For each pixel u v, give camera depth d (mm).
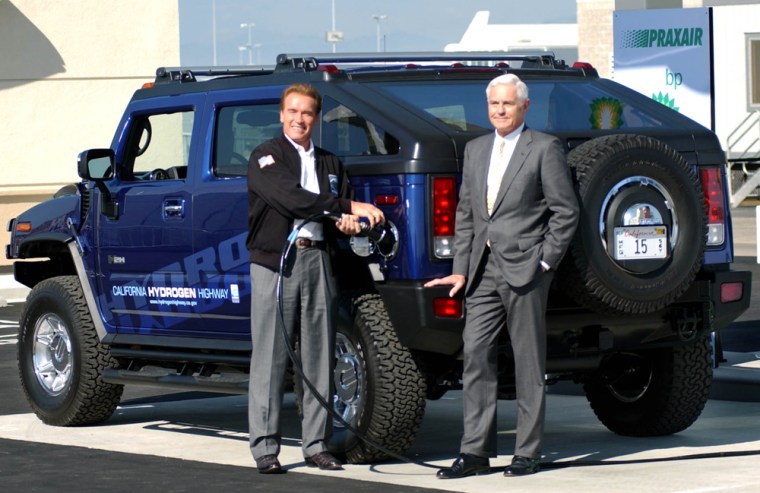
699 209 7629
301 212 7410
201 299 8586
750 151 29844
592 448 8391
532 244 7227
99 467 7852
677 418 8625
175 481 7398
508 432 9281
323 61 8414
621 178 7426
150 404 10734
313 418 7727
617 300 7445
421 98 8102
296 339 7922
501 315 7402
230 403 10758
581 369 7863
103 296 9289
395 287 7527
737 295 8266
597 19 47469
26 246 9844
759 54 29578
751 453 8070
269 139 8227
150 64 23172
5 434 9219
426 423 9680
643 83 20688
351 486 7176
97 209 9281
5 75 22344
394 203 7539
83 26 22750
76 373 9352
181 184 8711
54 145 22688
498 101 7227
